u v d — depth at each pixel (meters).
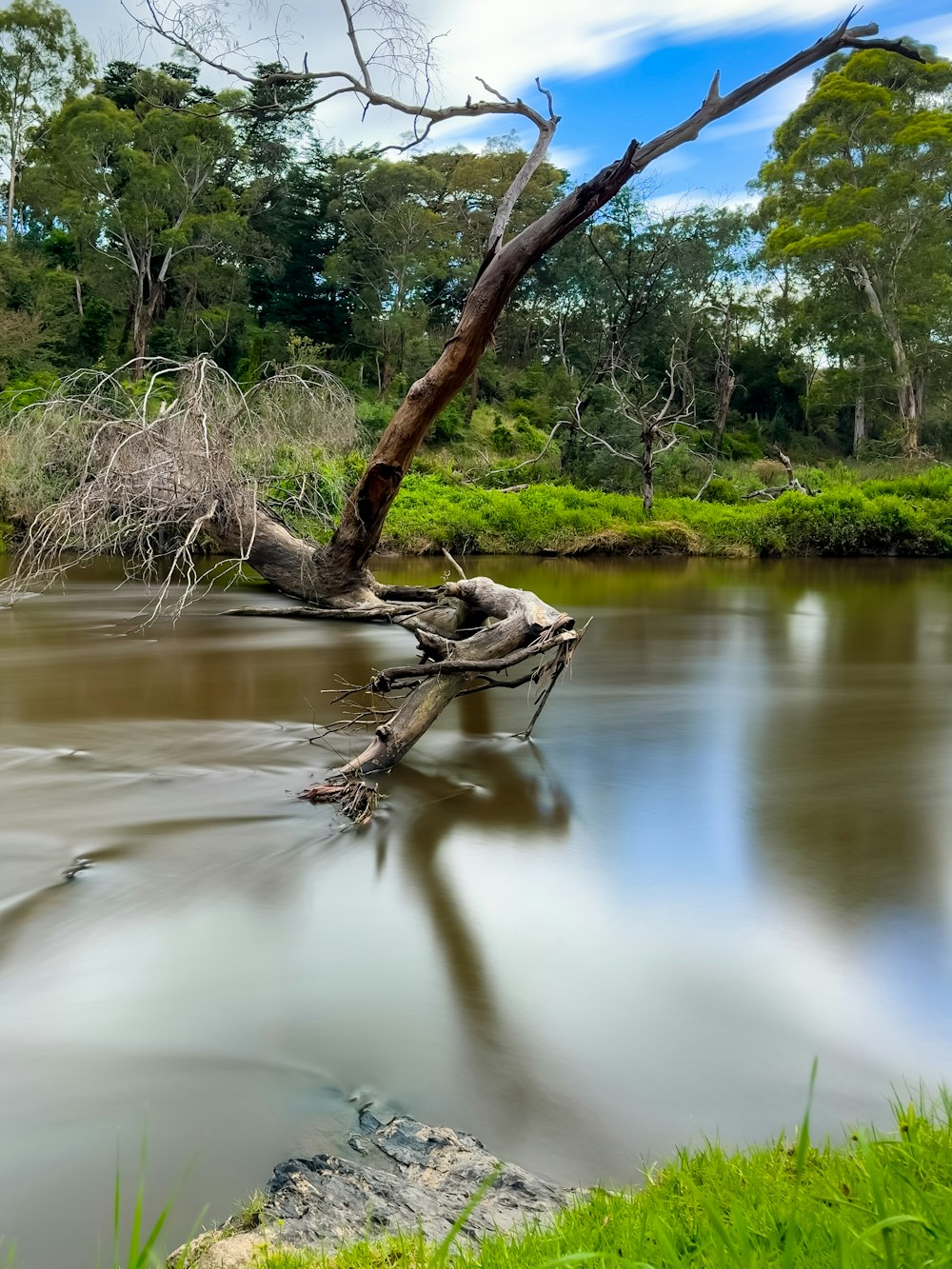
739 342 68.69
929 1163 2.44
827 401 61.41
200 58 13.44
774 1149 2.92
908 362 60.97
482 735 9.12
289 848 6.19
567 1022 4.13
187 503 16.08
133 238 60.69
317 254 64.50
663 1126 3.42
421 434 14.25
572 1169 3.18
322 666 11.98
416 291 65.88
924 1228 1.94
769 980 4.51
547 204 68.12
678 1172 2.68
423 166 67.06
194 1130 3.37
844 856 6.10
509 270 12.77
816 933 4.99
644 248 52.78
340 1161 3.08
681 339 59.38
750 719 9.80
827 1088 3.64
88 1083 3.66
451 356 13.46
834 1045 3.95
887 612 17.98
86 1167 3.15
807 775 7.88
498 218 13.24
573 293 63.94
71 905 5.30
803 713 10.03
